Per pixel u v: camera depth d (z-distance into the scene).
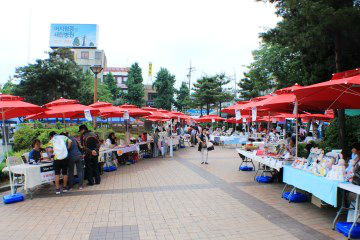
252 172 11.65
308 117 19.97
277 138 17.56
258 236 5.20
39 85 28.52
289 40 11.71
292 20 11.33
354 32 9.58
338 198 6.02
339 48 10.53
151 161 15.44
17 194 7.94
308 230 5.46
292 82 16.95
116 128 32.19
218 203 7.25
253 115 9.39
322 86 5.71
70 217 6.34
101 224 5.88
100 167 11.53
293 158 8.23
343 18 8.84
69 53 31.89
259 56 23.73
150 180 10.20
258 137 18.83
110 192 8.52
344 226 5.32
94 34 68.62
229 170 12.16
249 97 34.69
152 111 18.92
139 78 54.00
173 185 9.33
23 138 16.61
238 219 6.09
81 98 32.31
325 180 5.84
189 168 12.73
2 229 5.74
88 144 9.61
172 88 55.97
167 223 5.88
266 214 6.41
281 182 9.66
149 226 5.73
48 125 23.25
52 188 9.34
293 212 6.54
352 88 6.16
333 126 12.37
